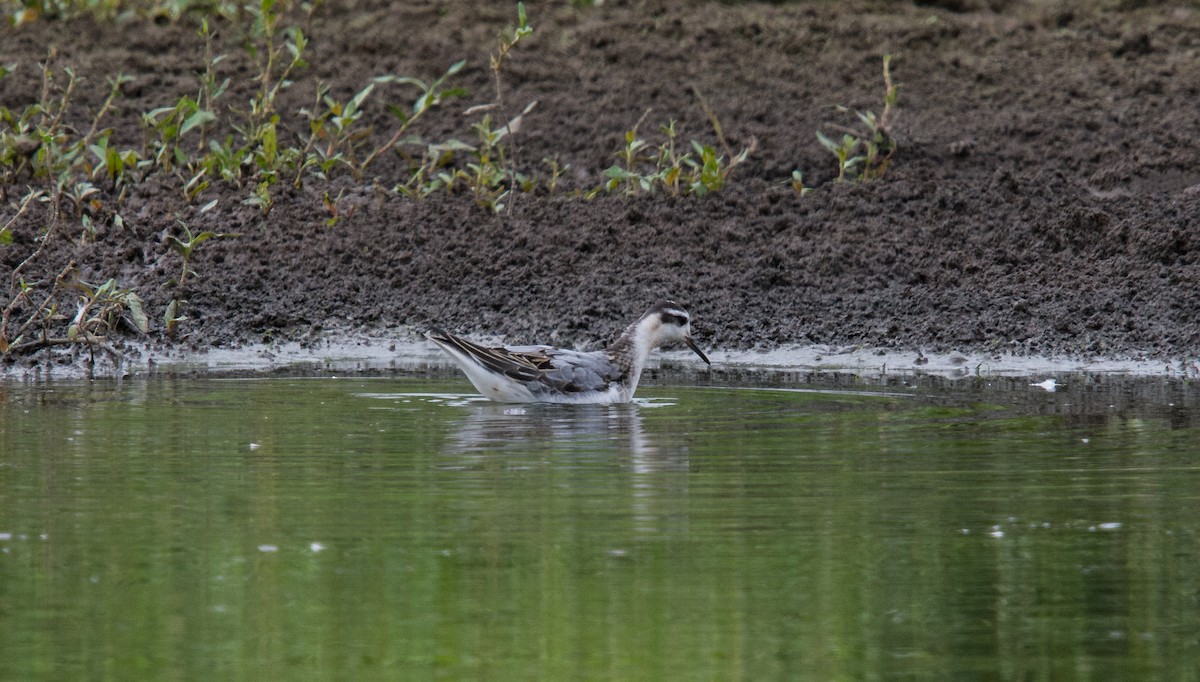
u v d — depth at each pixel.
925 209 19.33
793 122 21.58
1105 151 20.41
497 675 6.88
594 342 16.78
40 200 18.91
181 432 11.90
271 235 18.83
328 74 22.73
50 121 19.62
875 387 14.54
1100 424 12.32
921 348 16.56
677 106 21.98
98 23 24.16
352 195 19.84
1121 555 8.56
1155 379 15.04
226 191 19.69
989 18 25.08
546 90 22.48
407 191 19.59
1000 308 17.34
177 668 6.95
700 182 19.61
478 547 8.66
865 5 25.36
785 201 19.58
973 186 19.70
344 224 19.17
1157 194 19.39
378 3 24.92
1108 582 8.14
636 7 25.12
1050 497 9.80
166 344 16.59
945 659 7.13
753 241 18.86
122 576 8.14
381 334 17.17
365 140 20.14
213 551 8.57
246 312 17.44
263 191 19.11
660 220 19.23
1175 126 21.05
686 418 12.80
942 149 20.61
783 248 18.67
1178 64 23.28
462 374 15.34
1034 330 16.80
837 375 15.45
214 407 13.14
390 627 7.45
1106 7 25.42
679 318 14.57
